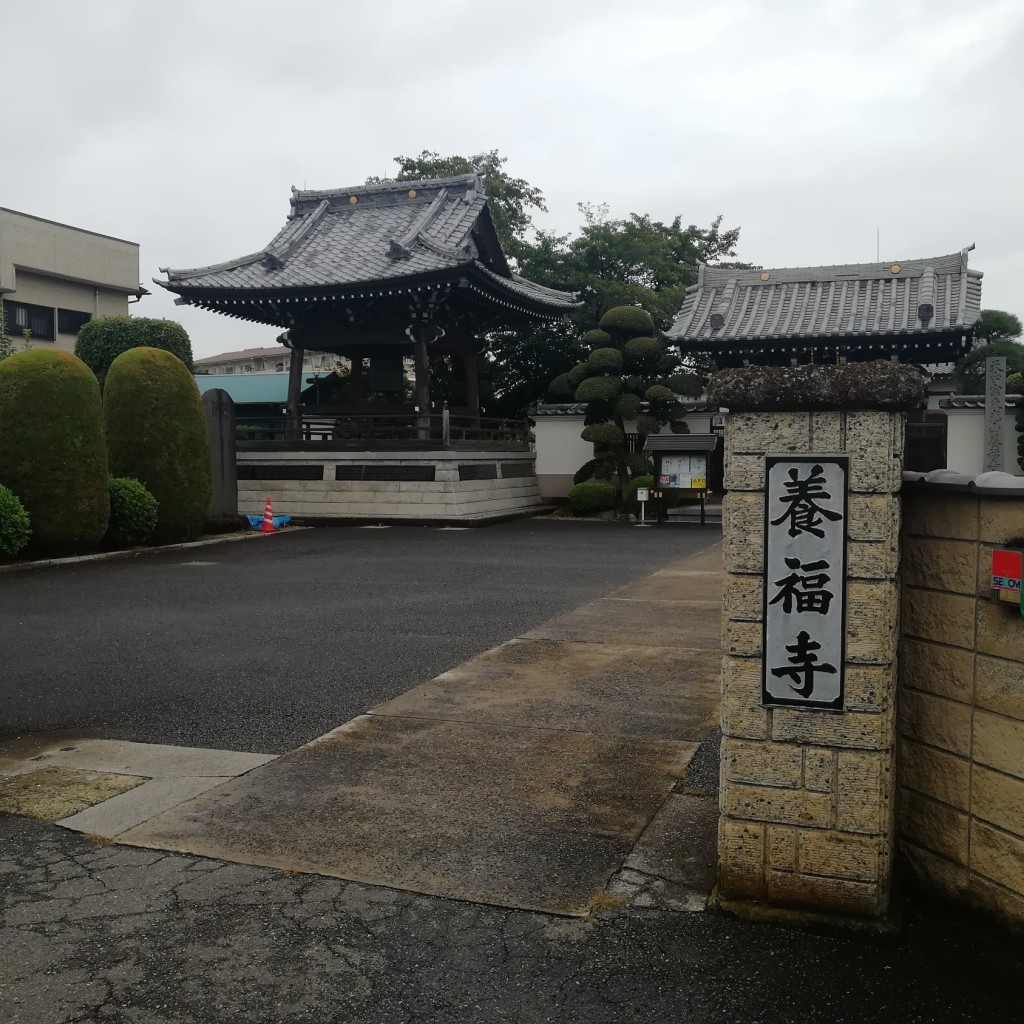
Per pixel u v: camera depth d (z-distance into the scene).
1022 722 2.95
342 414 23.66
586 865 3.63
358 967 2.95
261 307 22.62
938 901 3.28
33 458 14.24
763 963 2.94
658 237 31.02
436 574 12.75
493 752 5.01
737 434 3.16
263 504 22.30
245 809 4.25
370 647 7.94
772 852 3.19
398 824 4.05
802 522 3.09
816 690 3.10
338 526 21.33
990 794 3.07
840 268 21.38
